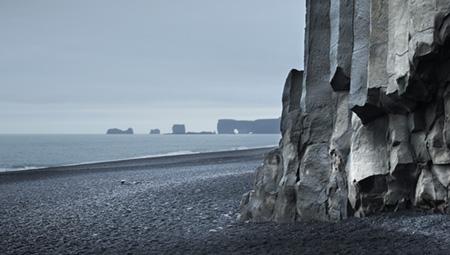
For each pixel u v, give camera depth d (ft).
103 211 74.49
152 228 57.47
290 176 56.08
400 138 45.85
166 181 118.11
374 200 47.26
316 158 54.60
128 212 71.72
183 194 87.66
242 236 47.39
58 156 373.81
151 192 94.43
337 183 51.52
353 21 51.65
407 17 42.63
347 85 53.26
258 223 55.88
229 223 57.88
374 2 47.42
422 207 44.34
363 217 47.21
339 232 42.29
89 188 113.50
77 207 81.25
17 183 136.77
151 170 165.78
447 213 41.52
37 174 170.19
